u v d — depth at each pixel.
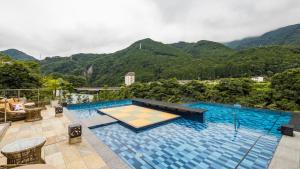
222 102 14.47
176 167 4.49
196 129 7.66
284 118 9.69
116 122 8.49
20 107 6.62
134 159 4.91
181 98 16.92
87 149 4.02
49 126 5.77
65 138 4.68
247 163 4.62
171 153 5.29
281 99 12.02
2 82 18.33
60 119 6.71
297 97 11.47
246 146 5.75
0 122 5.88
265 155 5.08
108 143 6.07
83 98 15.67
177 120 9.22
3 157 3.49
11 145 2.50
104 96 19.09
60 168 3.21
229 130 7.54
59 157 3.62
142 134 6.98
